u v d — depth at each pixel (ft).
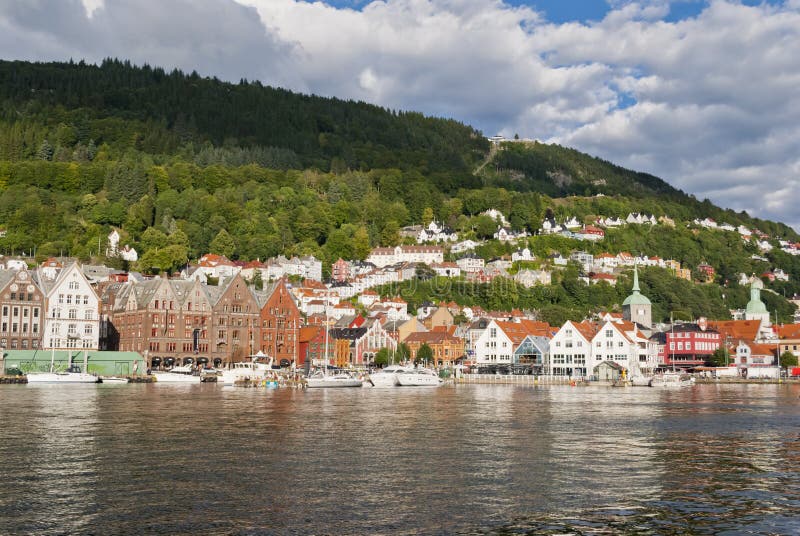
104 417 256.93
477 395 415.64
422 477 151.74
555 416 278.05
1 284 594.65
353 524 116.57
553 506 128.57
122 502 128.98
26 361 556.51
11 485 141.18
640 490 141.28
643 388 534.37
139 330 642.22
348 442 199.31
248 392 428.56
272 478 149.48
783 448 193.98
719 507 128.47
